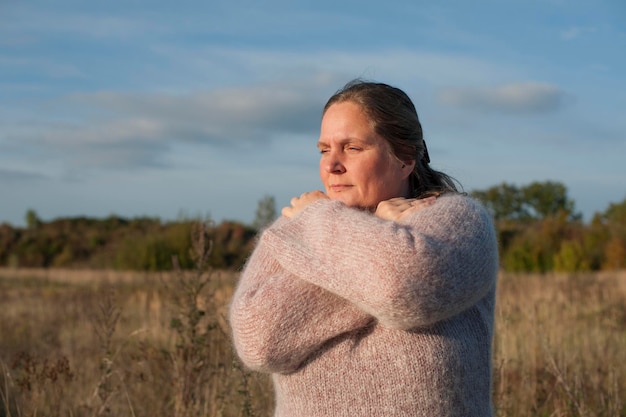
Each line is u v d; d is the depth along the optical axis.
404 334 2.04
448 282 1.90
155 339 7.21
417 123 2.29
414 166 2.33
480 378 2.15
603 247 27.05
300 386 2.12
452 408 2.07
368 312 1.99
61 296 16.34
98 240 42.91
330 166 2.24
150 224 46.31
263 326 2.04
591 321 9.30
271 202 21.88
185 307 5.08
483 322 2.17
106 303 5.00
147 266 26.17
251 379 4.78
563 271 25.56
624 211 31.86
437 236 1.96
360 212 2.07
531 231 30.77
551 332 7.20
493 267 2.06
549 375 5.67
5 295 17.91
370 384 2.05
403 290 1.86
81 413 4.94
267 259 2.21
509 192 55.31
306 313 2.05
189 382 4.70
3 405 4.69
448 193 2.21
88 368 6.33
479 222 2.06
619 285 14.97
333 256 1.99
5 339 9.53
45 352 8.23
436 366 2.04
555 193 54.47
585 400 5.21
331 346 2.09
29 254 41.91
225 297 5.68
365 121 2.20
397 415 2.03
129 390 5.30
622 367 6.32
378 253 1.90
